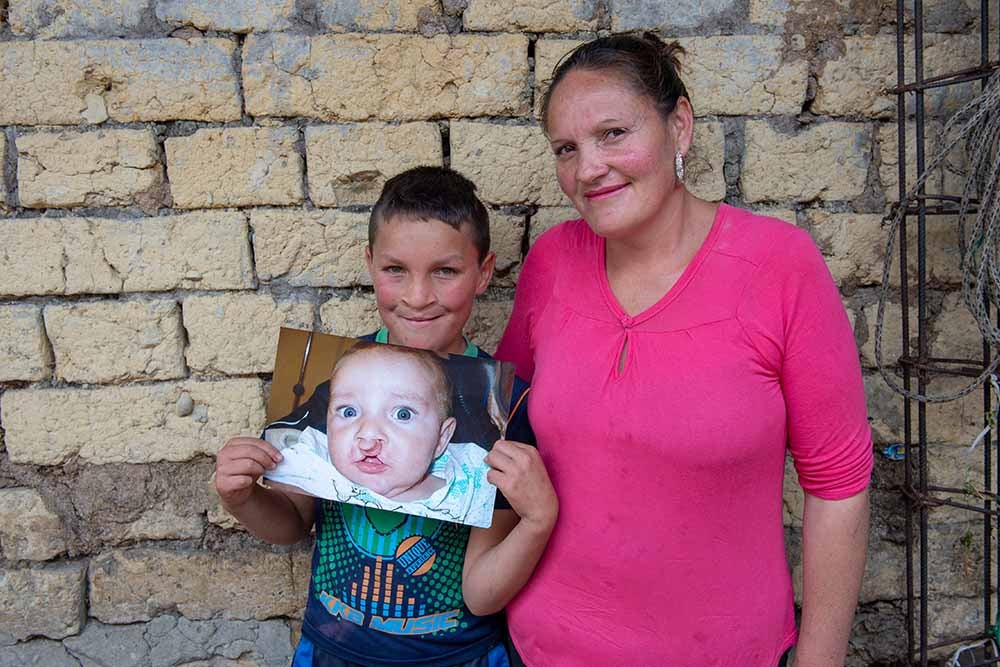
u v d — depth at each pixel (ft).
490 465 5.13
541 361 5.30
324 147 7.07
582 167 4.81
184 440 7.34
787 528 7.61
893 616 7.66
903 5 7.00
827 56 7.13
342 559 5.66
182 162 7.02
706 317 4.76
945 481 7.46
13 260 7.02
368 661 5.60
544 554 5.33
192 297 7.19
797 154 7.22
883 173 7.25
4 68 6.84
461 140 7.12
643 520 4.87
